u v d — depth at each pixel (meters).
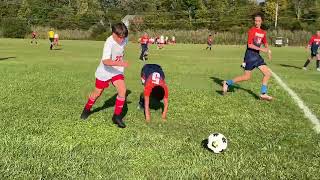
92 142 5.53
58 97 9.02
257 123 6.98
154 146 5.39
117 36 6.53
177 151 5.22
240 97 9.65
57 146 5.26
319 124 6.96
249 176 4.41
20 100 8.52
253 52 9.45
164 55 29.66
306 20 79.50
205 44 62.03
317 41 18.39
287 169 4.65
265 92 9.35
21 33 70.50
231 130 6.44
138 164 4.71
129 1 104.44
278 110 8.13
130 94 9.91
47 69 15.47
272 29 70.50
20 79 12.02
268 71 9.39
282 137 6.02
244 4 90.06
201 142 5.67
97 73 6.75
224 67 18.77
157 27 80.31
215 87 11.47
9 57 22.75
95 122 6.70
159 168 4.60
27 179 4.14
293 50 43.84
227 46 55.00
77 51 31.94
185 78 13.70
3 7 87.75
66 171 4.39
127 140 5.67
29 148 5.11
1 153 4.86
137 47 45.25
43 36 70.56
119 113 6.50
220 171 4.54
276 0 80.50
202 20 81.50
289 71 17.44
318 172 4.59
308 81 13.58
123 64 6.43
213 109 8.16
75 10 96.75
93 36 72.12
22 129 6.06
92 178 4.25
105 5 103.75
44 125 6.37
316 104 8.91
